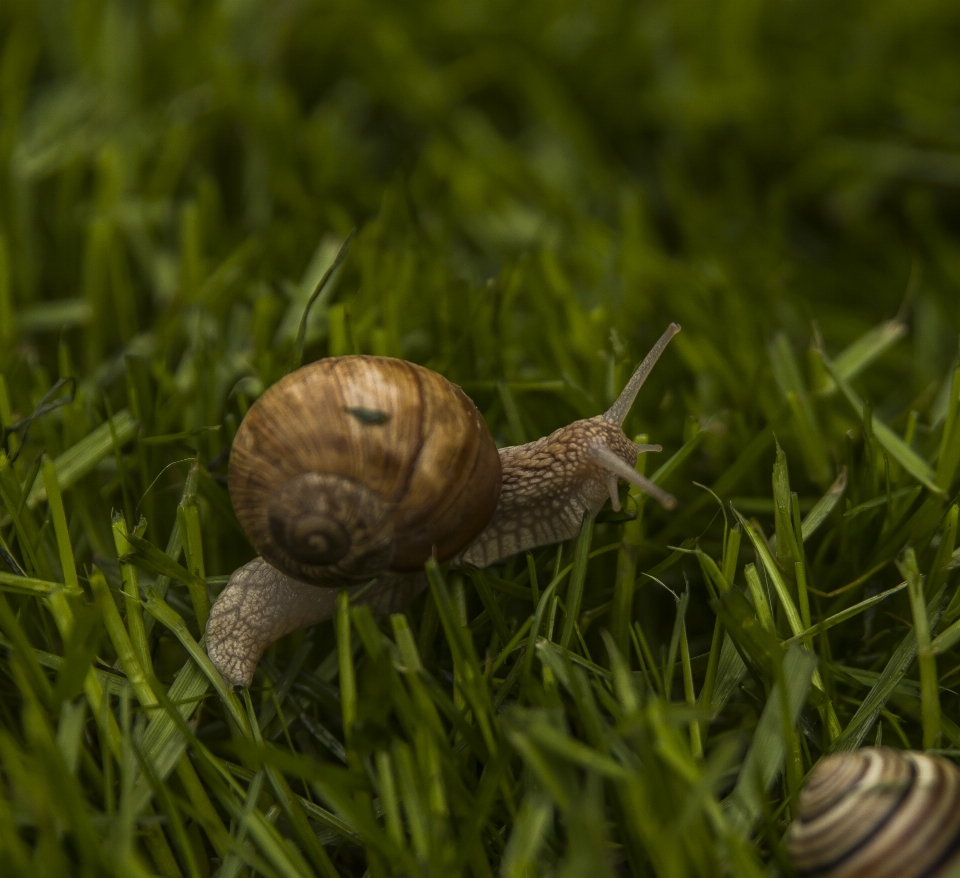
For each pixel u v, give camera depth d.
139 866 0.34
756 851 0.35
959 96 0.54
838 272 0.50
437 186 0.50
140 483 0.40
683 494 0.41
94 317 0.44
